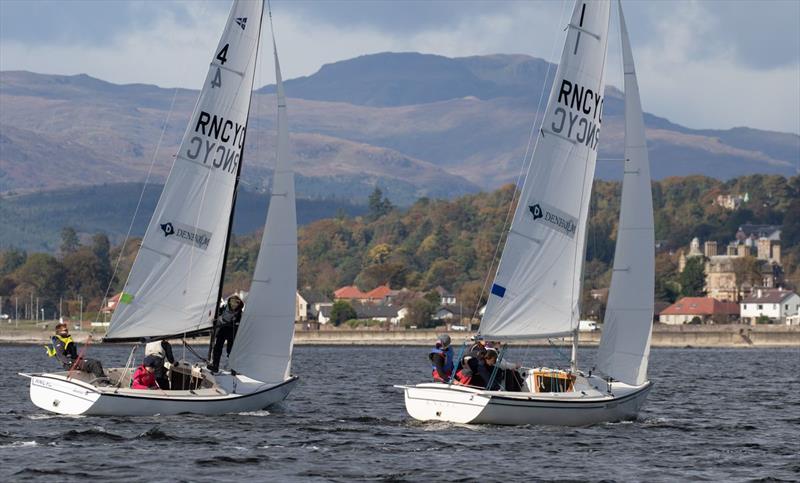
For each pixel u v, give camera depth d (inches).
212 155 5418.3
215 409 5305.1
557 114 5123.0
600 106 5182.1
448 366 5167.3
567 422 5123.0
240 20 5442.9
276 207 5551.2
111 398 5093.5
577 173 5152.6
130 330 5344.5
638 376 5349.4
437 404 5007.4
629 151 5359.3
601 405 5182.1
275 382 5526.6
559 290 5132.9
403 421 5472.4
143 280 5359.3
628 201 5364.2
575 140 5142.7
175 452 4375.0
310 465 4178.2
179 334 5388.8
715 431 5408.5
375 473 4042.8
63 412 5142.7
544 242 5123.0
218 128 5428.2
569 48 5128.0
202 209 5413.4
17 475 3892.7
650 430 5285.4
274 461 4244.6
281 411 5703.7
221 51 5418.3
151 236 5374.0
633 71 5364.2
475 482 3919.8
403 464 4217.5
